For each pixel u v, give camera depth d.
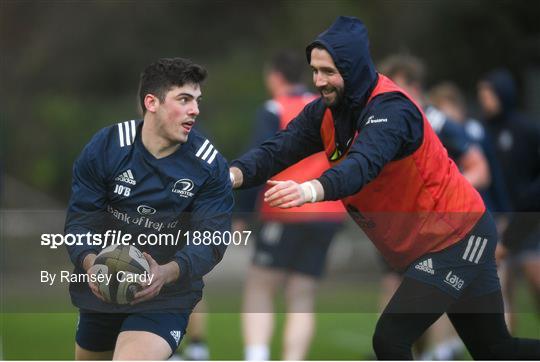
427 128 16.12
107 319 16.67
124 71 84.19
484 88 28.45
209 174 16.11
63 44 82.88
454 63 69.69
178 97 15.55
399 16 73.44
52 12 84.25
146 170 15.97
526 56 69.38
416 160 16.08
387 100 15.76
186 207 16.17
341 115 16.41
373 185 16.44
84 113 77.75
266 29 83.31
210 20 85.12
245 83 75.88
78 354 17.36
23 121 79.25
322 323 27.84
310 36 75.94
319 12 76.38
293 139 17.56
